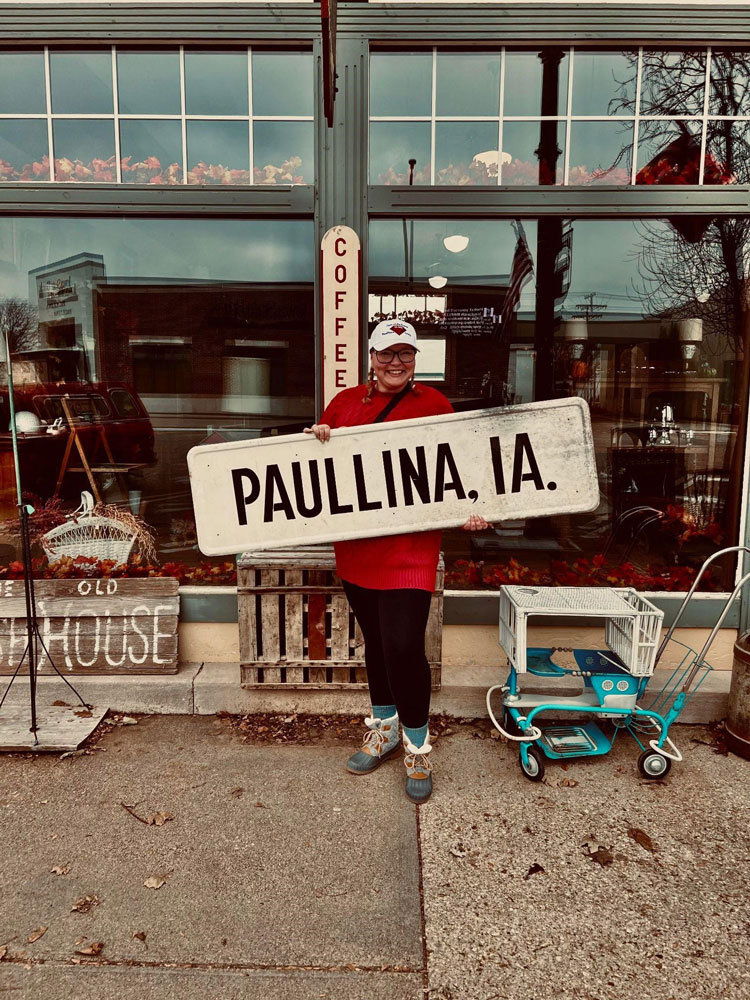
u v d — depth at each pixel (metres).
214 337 3.91
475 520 2.68
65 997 1.88
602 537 4.01
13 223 3.86
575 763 3.10
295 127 3.66
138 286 3.94
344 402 2.89
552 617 3.69
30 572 3.10
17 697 3.56
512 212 3.61
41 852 2.46
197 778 2.94
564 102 3.62
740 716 3.16
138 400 4.03
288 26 3.51
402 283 3.79
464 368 3.95
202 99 3.66
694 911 2.22
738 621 3.71
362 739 3.29
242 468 2.73
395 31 3.49
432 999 1.88
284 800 2.79
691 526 3.88
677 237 3.76
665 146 3.63
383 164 3.64
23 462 4.10
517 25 3.47
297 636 3.41
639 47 3.58
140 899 2.24
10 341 3.99
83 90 3.68
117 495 4.07
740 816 2.73
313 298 3.76
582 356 3.97
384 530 2.70
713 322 3.78
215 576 3.87
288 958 2.02
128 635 3.62
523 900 2.26
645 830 2.63
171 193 3.64
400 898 2.26
